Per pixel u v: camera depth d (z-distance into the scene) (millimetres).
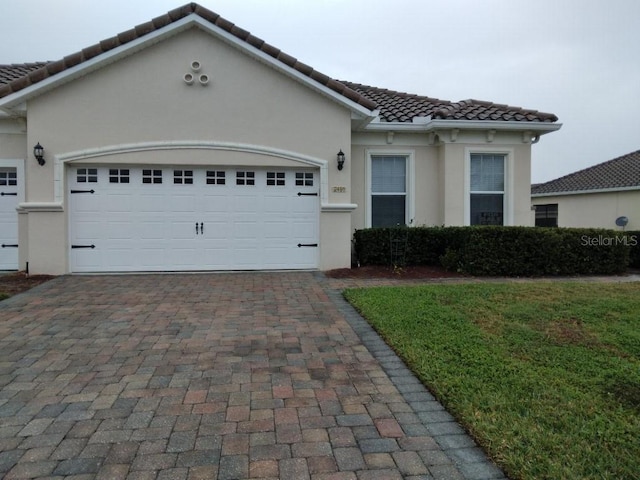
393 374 3939
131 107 8781
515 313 5672
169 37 8828
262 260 9453
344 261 9594
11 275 8688
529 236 9102
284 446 2773
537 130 10852
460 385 3551
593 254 9453
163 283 8062
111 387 3658
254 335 5047
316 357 4363
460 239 9430
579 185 21078
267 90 9195
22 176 9336
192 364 4172
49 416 3154
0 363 4191
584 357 4184
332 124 9422
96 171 8922
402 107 11719
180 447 2760
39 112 8523
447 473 2496
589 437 2773
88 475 2469
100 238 8961
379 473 2496
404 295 6707
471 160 11070
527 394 3391
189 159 8992
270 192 9445
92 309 6191
